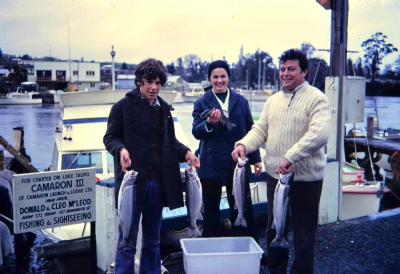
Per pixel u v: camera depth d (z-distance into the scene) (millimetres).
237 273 3609
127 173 3346
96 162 6812
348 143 13992
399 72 21000
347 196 7441
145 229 3713
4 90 59469
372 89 22516
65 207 4117
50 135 29734
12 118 39844
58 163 6809
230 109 4527
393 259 4715
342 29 5656
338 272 4406
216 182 4547
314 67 18484
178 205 3660
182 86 95688
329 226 5773
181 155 3820
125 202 3357
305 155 3516
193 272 3572
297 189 3773
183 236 5293
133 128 3514
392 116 23531
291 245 5176
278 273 4082
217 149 4480
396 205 10672
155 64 3500
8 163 12000
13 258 6645
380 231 5586
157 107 3646
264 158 4008
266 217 6648
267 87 93062
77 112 7500
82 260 5047
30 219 3945
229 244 3992
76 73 76062
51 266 6754
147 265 3732
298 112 3701
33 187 3938
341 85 5691
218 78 4539
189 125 34781
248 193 4070
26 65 73125
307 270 3814
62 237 5691
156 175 3617
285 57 3734
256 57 104875
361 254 4859
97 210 4672
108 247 4527
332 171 5812
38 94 56562
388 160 13148
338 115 5762
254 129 4125
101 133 7172
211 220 4637
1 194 8414
